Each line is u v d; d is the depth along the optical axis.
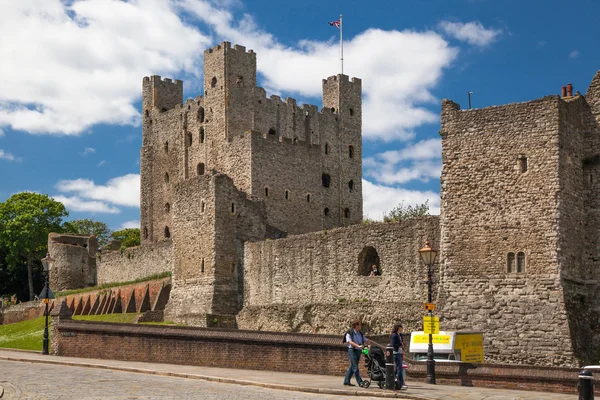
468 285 49.94
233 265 76.50
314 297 66.31
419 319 57.81
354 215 106.00
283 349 43.72
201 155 100.56
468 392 35.16
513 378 37.59
